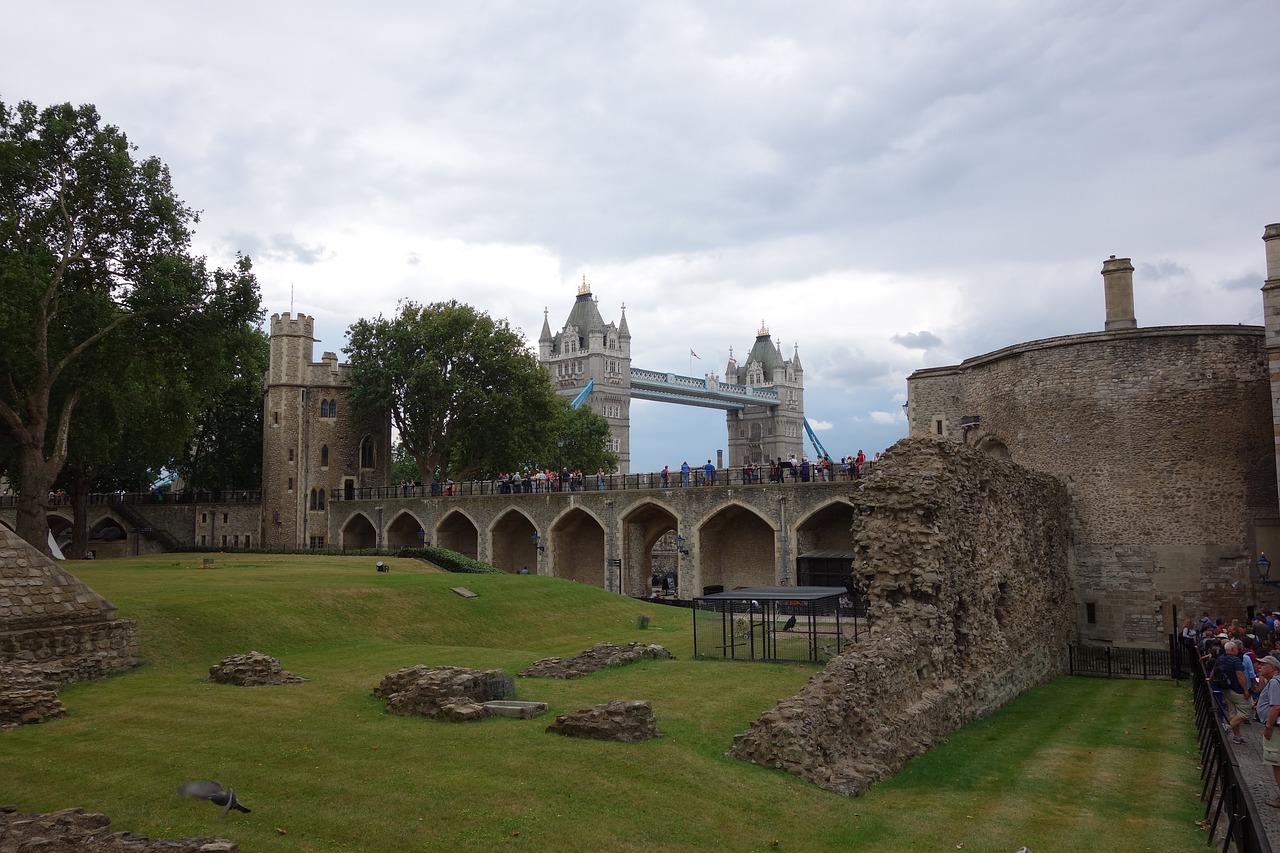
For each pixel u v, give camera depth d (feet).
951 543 61.46
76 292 111.45
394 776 36.91
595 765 38.47
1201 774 47.14
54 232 113.29
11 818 32.24
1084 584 106.63
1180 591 102.01
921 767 46.50
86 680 57.98
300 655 70.69
